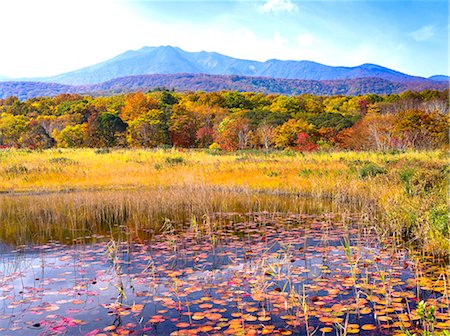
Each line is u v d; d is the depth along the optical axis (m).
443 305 4.08
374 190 10.39
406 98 47.34
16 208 10.01
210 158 19.48
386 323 3.76
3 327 3.76
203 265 5.54
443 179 8.88
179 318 3.92
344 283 4.75
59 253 6.20
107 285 4.81
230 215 9.09
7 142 37.28
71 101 54.56
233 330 3.63
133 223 8.35
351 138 31.75
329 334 3.55
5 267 5.53
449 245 5.98
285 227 7.84
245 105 61.38
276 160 18.30
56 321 3.87
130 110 47.34
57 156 19.27
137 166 16.53
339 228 7.70
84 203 10.59
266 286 4.71
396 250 6.10
